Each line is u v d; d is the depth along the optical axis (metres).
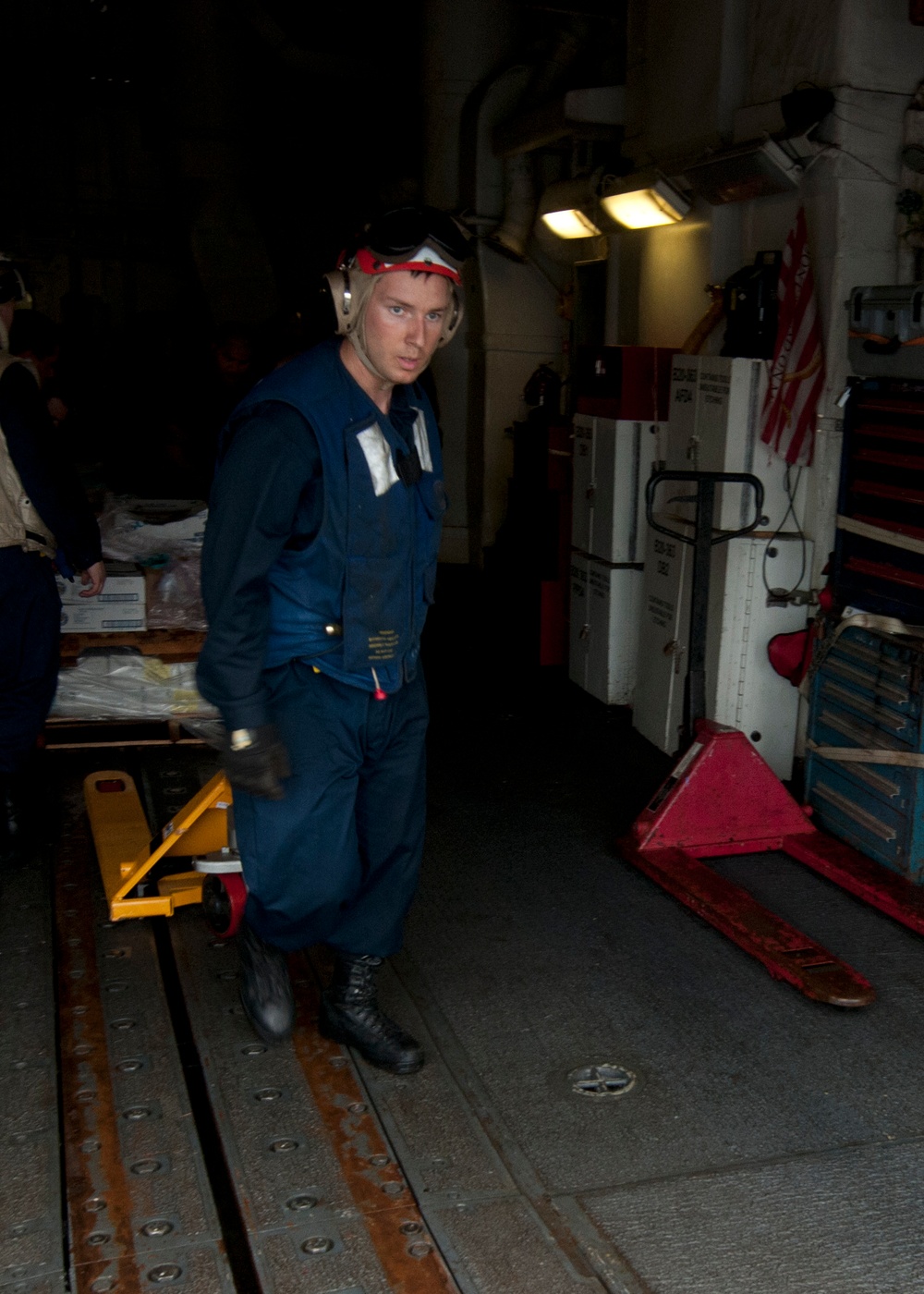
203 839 3.38
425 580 2.36
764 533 4.26
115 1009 2.77
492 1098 2.46
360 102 11.08
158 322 10.20
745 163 4.43
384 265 2.02
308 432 2.10
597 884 3.53
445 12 7.36
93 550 3.49
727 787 3.68
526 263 7.35
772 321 4.33
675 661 4.55
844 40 4.07
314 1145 2.29
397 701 2.41
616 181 5.73
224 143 9.74
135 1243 2.00
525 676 5.77
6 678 3.46
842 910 3.40
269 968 2.61
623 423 4.94
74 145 10.95
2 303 3.30
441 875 3.57
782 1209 2.14
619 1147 2.31
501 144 6.98
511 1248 2.02
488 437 7.61
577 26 6.89
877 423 3.49
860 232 4.18
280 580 2.23
